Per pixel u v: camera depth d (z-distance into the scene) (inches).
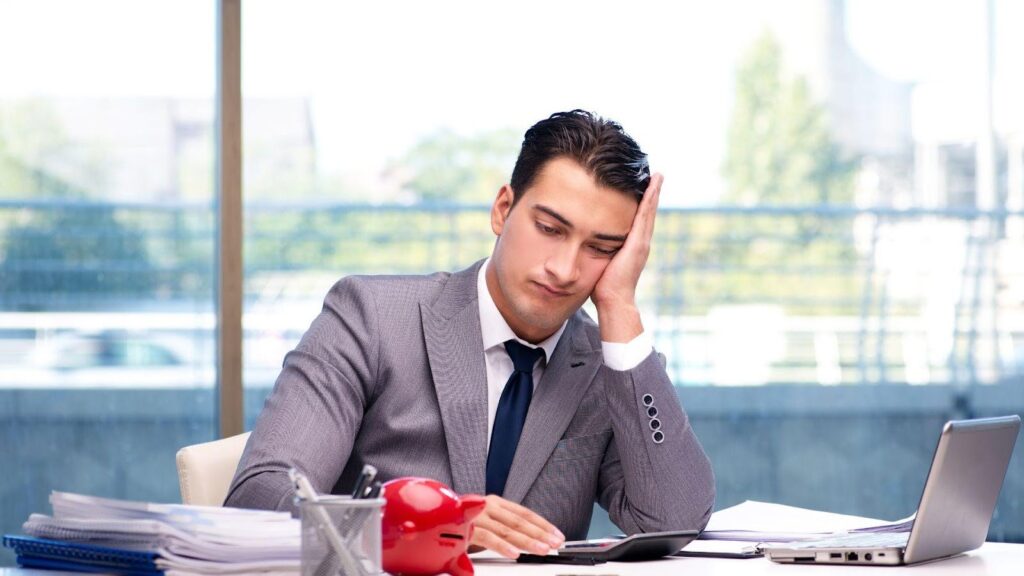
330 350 64.6
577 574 48.8
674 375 141.1
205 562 42.7
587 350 67.6
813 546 54.3
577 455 65.6
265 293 132.8
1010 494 148.3
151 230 132.0
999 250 144.4
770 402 142.3
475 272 68.9
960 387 144.9
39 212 131.3
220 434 132.0
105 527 44.4
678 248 140.5
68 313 132.0
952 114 143.6
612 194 62.1
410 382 65.6
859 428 143.7
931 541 52.4
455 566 46.1
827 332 142.6
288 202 133.2
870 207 142.7
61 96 130.8
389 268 134.6
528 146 63.6
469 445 64.4
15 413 131.7
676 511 62.3
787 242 141.7
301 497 39.0
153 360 132.5
